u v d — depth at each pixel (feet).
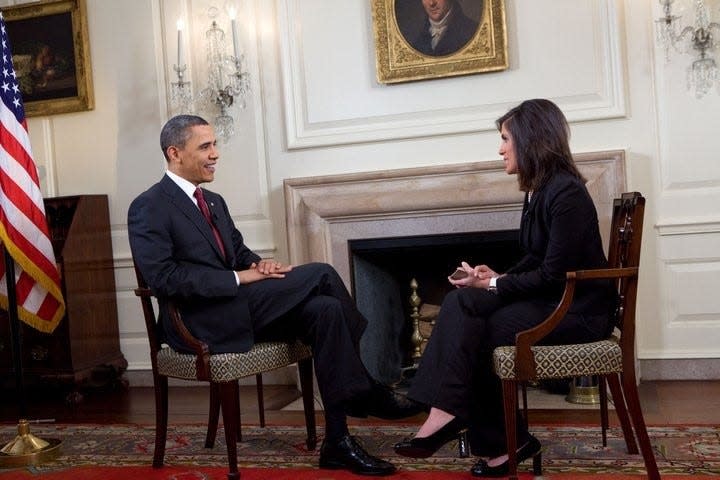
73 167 17.54
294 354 10.77
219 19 16.38
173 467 10.77
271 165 16.19
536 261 9.41
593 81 14.53
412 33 15.19
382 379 16.40
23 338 16.12
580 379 13.56
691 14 14.10
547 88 14.74
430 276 16.83
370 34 15.56
